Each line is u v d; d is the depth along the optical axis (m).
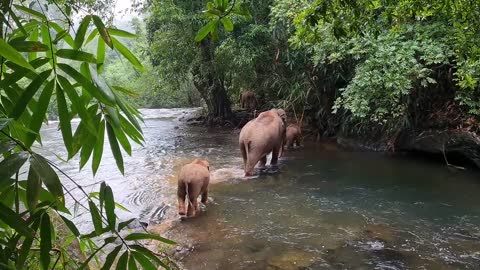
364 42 7.77
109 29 1.64
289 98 11.87
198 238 4.78
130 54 1.69
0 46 1.02
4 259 1.31
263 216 5.52
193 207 5.50
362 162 8.57
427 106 8.70
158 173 7.89
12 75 1.32
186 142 11.37
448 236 4.79
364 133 9.96
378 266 4.07
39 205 1.43
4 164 1.19
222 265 4.12
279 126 8.38
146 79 20.44
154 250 4.38
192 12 11.85
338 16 3.21
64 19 1.76
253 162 7.70
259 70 13.05
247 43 11.55
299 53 10.78
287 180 7.32
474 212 5.56
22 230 1.20
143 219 5.40
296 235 4.87
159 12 11.55
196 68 13.21
